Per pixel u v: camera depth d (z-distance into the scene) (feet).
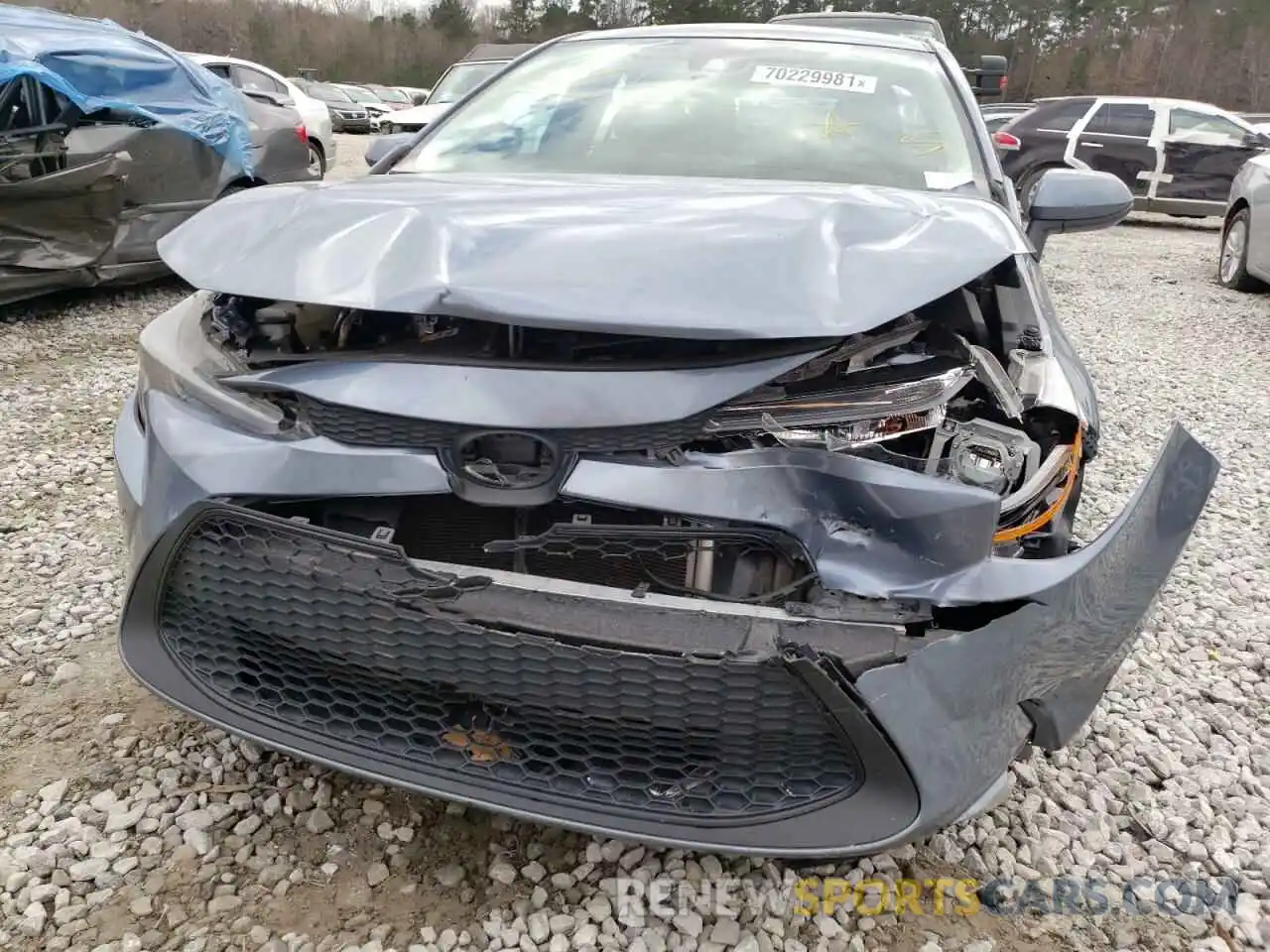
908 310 5.44
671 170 8.84
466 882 6.19
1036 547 6.21
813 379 5.77
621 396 5.30
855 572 5.19
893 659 5.01
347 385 5.54
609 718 5.17
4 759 7.05
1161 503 6.00
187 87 21.58
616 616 5.15
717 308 5.31
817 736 5.06
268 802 6.72
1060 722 5.86
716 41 10.57
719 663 4.99
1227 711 8.31
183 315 7.06
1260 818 7.07
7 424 13.89
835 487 5.25
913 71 9.98
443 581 5.26
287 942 5.67
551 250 5.69
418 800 6.84
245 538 5.65
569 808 5.24
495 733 5.40
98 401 15.14
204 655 6.02
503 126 9.87
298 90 35.73
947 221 6.36
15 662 8.20
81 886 6.00
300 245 6.09
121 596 9.30
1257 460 14.30
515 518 5.72
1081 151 39.93
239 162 22.80
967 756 5.19
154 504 5.85
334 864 6.27
